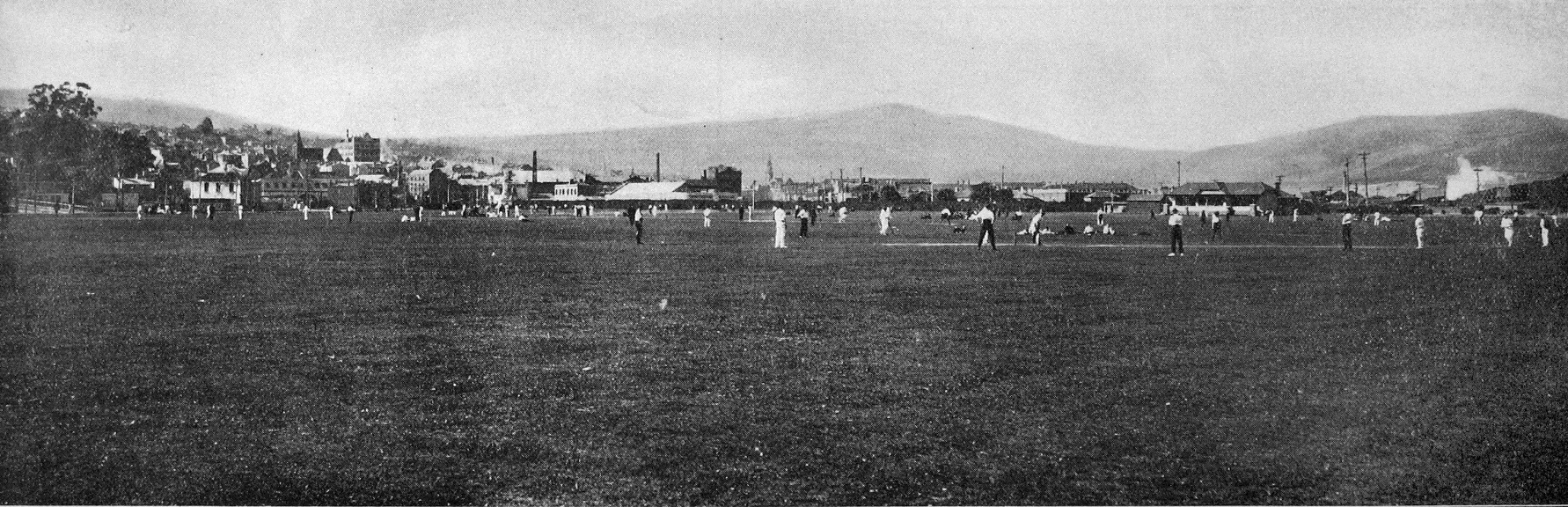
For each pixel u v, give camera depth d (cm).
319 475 633
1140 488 616
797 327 1253
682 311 1425
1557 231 4584
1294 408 802
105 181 8075
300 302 1560
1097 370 950
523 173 15225
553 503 587
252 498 598
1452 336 1181
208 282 1917
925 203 13075
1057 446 692
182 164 10562
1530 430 745
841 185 16612
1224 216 8944
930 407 795
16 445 697
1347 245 3030
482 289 1780
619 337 1163
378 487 613
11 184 6456
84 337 1165
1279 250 3067
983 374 926
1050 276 2019
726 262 2488
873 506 583
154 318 1353
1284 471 651
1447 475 647
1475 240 3775
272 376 922
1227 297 1617
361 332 1215
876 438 707
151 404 809
